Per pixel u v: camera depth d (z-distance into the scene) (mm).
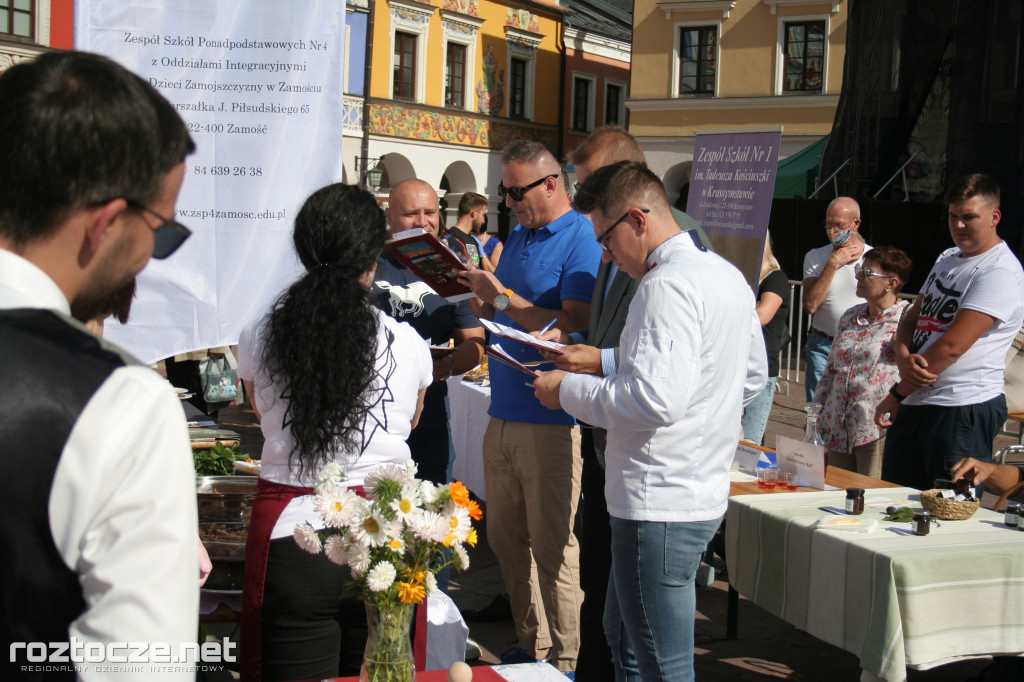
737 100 21375
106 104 955
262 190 3221
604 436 3006
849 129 14242
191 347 3260
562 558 3385
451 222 26031
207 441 3646
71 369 930
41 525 904
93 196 954
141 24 3111
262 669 2104
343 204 2150
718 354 2340
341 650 2189
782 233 14508
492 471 3547
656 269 2377
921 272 12781
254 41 3172
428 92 24156
